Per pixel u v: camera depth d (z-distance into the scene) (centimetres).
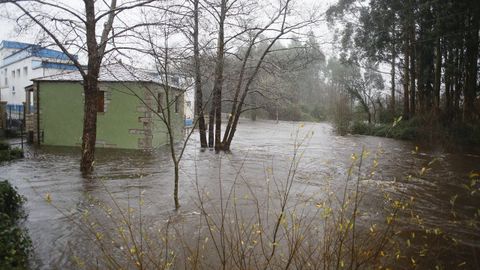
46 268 499
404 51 2809
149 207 769
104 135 1811
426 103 2762
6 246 463
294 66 1761
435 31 2259
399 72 3259
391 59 2909
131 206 772
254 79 1862
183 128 2364
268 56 1872
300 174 1165
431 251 552
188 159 1477
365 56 2814
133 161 1401
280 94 1830
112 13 1138
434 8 2253
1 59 4144
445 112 2564
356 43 2772
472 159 1639
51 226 653
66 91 1848
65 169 1197
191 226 642
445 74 2511
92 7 1072
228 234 579
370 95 3950
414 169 1296
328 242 353
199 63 1119
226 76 1614
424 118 2559
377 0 2581
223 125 3700
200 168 1270
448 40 2341
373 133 3050
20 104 3403
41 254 541
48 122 1869
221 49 1535
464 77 2525
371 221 663
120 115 1794
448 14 2191
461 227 679
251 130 3412
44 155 1514
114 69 1812
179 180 1051
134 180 1044
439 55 2519
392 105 3384
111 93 1788
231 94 2048
